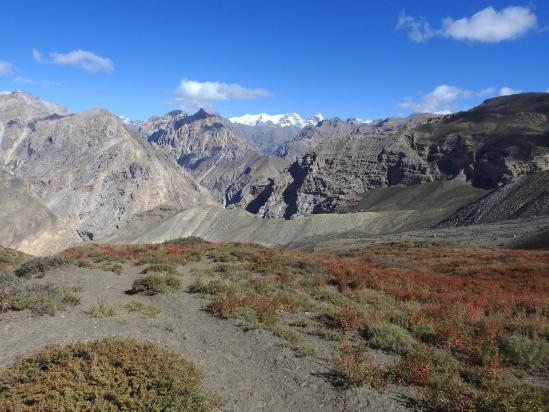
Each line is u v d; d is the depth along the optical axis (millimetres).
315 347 12312
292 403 8969
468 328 13969
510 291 21594
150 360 9242
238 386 9602
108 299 16922
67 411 7434
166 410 7664
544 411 8562
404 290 20969
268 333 13242
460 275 28938
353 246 87250
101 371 8648
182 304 16438
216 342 12438
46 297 15281
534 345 12383
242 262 27047
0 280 18141
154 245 36688
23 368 9062
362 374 9938
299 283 21031
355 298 18672
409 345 12375
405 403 9102
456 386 9492
